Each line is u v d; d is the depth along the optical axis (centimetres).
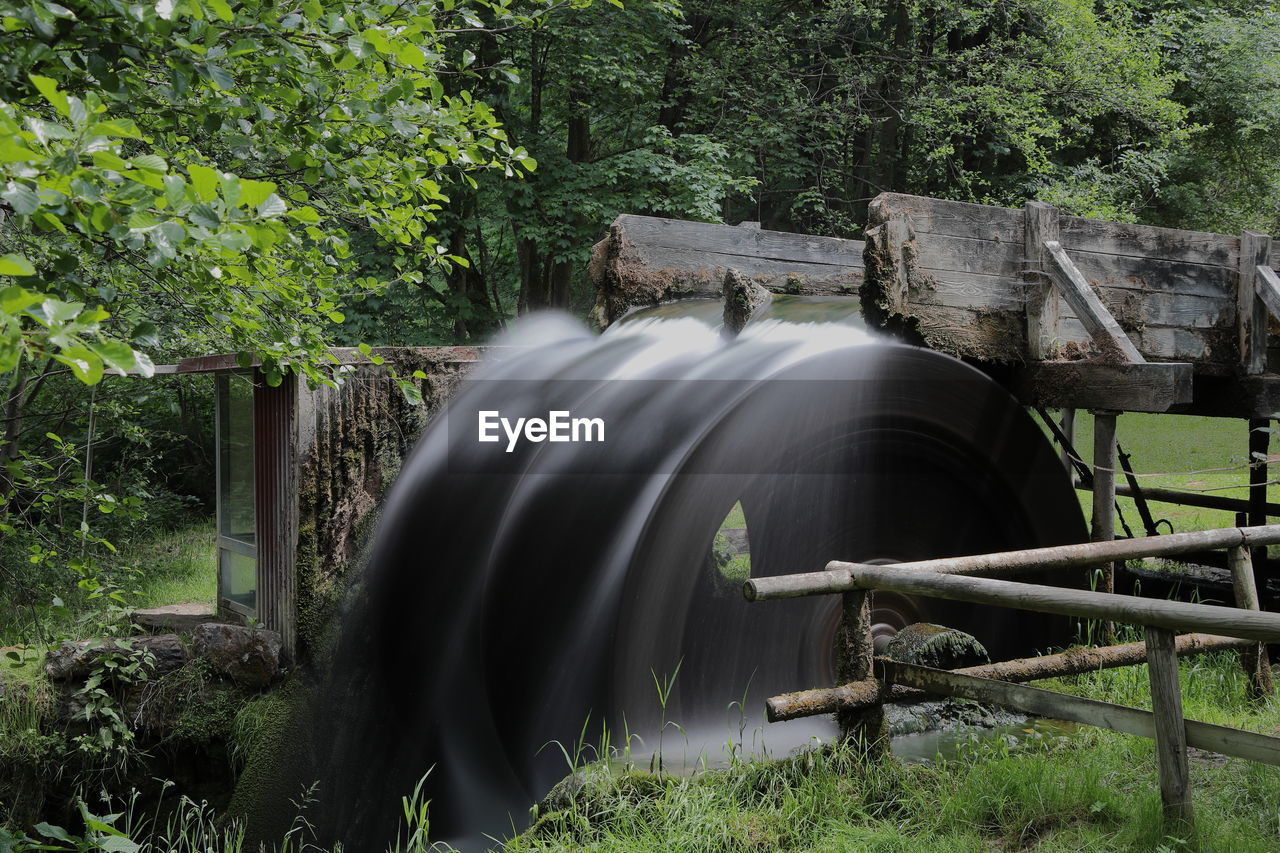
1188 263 676
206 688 698
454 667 664
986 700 389
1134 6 1817
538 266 1898
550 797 429
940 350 598
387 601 728
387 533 738
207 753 684
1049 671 457
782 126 1672
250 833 640
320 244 470
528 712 580
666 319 752
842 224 1752
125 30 279
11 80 263
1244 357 687
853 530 613
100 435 959
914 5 1692
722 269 838
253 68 346
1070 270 604
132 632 781
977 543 668
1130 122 1878
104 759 669
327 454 734
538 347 838
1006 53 1719
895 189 2005
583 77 1578
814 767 405
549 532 578
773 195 2027
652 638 544
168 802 679
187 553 1086
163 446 1331
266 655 698
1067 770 400
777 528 582
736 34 1727
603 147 1897
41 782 659
